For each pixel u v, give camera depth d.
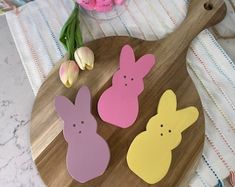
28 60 0.31
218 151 0.29
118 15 0.33
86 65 0.29
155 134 0.28
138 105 0.29
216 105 0.31
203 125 0.29
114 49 0.31
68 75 0.29
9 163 0.29
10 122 0.31
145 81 0.30
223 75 0.32
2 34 0.34
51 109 0.29
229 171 0.29
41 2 0.33
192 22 0.32
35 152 0.28
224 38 0.34
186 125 0.28
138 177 0.27
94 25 0.33
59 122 0.28
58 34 0.32
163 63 0.31
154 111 0.29
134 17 0.33
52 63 0.31
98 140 0.28
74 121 0.28
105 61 0.31
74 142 0.27
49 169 0.27
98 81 0.30
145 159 0.27
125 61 0.30
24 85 0.32
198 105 0.30
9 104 0.31
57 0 0.34
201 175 0.28
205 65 0.32
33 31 0.32
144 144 0.27
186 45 0.32
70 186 0.27
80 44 0.30
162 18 0.33
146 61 0.30
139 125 0.29
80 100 0.28
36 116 0.29
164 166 0.27
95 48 0.31
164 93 0.29
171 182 0.27
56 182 0.27
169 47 0.31
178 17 0.33
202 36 0.33
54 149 0.28
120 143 0.28
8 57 0.33
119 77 0.29
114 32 0.33
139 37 0.33
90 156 0.27
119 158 0.28
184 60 0.31
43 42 0.32
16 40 0.32
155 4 0.34
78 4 0.32
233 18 0.34
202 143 0.28
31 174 0.29
